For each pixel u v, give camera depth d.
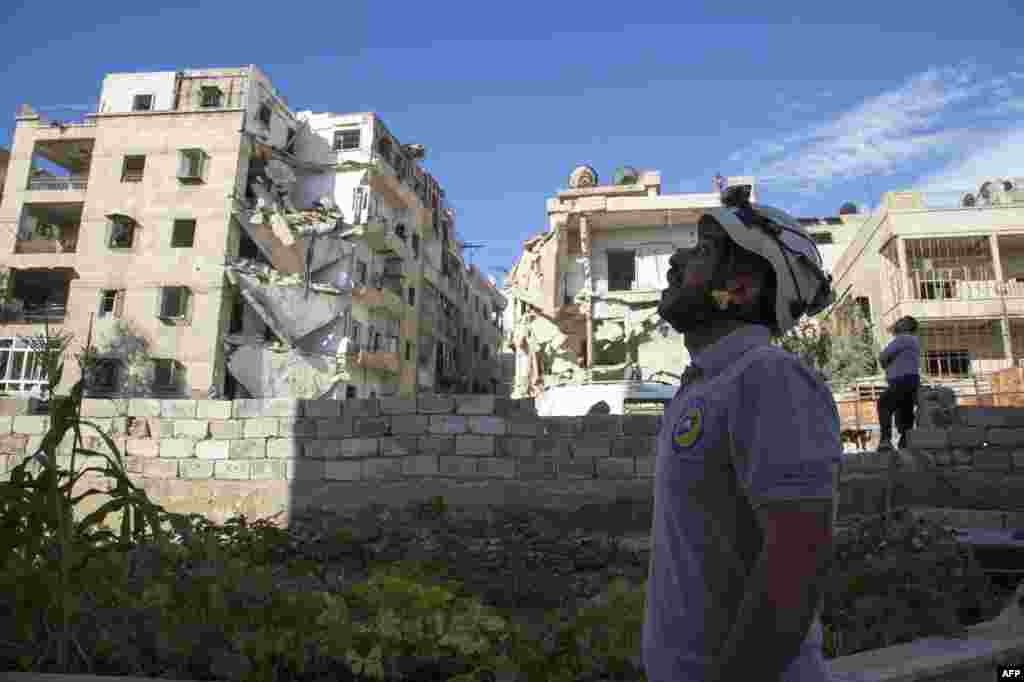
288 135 37.31
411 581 3.88
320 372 32.44
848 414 18.95
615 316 29.77
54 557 3.35
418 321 42.91
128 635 3.10
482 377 59.38
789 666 1.16
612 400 20.80
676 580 1.26
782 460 1.12
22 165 34.38
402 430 9.88
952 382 24.77
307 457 10.09
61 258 32.47
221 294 31.30
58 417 3.54
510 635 3.34
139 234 32.12
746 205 1.51
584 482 9.31
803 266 1.41
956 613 4.08
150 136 33.41
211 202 32.31
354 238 35.69
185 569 3.64
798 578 1.05
